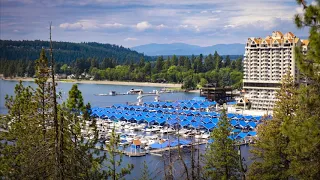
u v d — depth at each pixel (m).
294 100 65.69
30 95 64.00
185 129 187.25
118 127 195.38
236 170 68.56
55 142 40.72
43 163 41.03
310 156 42.62
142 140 159.88
